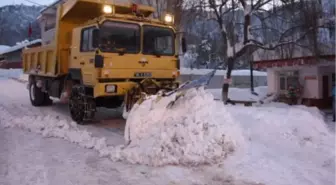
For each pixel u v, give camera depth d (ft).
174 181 15.53
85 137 23.65
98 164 18.11
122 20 26.30
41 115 33.99
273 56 56.70
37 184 15.12
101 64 24.97
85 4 30.63
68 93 32.63
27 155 19.67
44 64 37.22
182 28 57.82
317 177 15.96
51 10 36.73
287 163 17.90
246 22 54.80
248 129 25.43
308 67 53.93
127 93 25.90
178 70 29.37
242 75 115.34
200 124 19.52
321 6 50.44
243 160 17.92
